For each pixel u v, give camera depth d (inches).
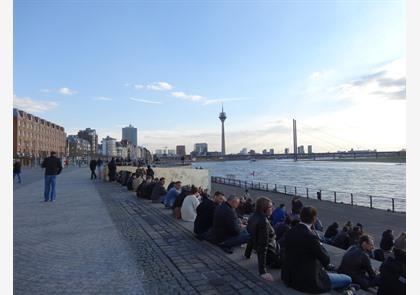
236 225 338.6
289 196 1514.5
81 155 7052.2
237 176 4333.2
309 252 227.6
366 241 282.5
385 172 5310.0
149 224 465.7
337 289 246.4
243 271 269.4
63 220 488.1
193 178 1439.5
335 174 4837.6
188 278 253.3
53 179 693.9
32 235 392.2
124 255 313.4
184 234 403.5
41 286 235.8
